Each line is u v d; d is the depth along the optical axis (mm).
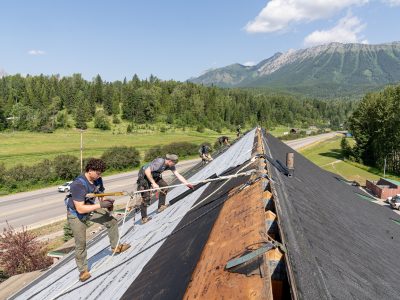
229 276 3717
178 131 176500
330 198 12539
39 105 181875
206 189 10508
